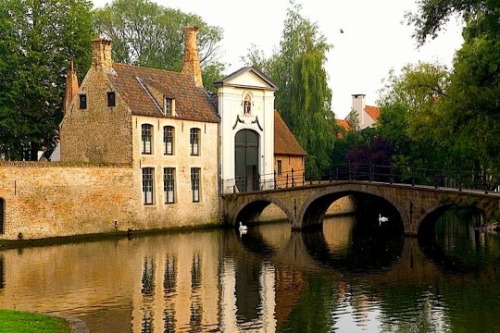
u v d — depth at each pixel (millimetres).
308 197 38688
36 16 40750
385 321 17750
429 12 22703
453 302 19750
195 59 43000
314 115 49812
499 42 21438
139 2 54750
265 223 44594
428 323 17500
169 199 39125
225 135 42094
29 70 39531
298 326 17328
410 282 22828
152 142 37844
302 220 39062
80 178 34125
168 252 29891
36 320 14797
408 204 34844
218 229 40562
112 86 37000
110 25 54594
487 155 24062
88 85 37844
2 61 38750
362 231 39625
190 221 40156
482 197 31797
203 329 16984
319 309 19109
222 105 41969
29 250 29984
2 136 39906
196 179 40844
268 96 44969
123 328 16953
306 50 51562
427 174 46156
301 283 22781
